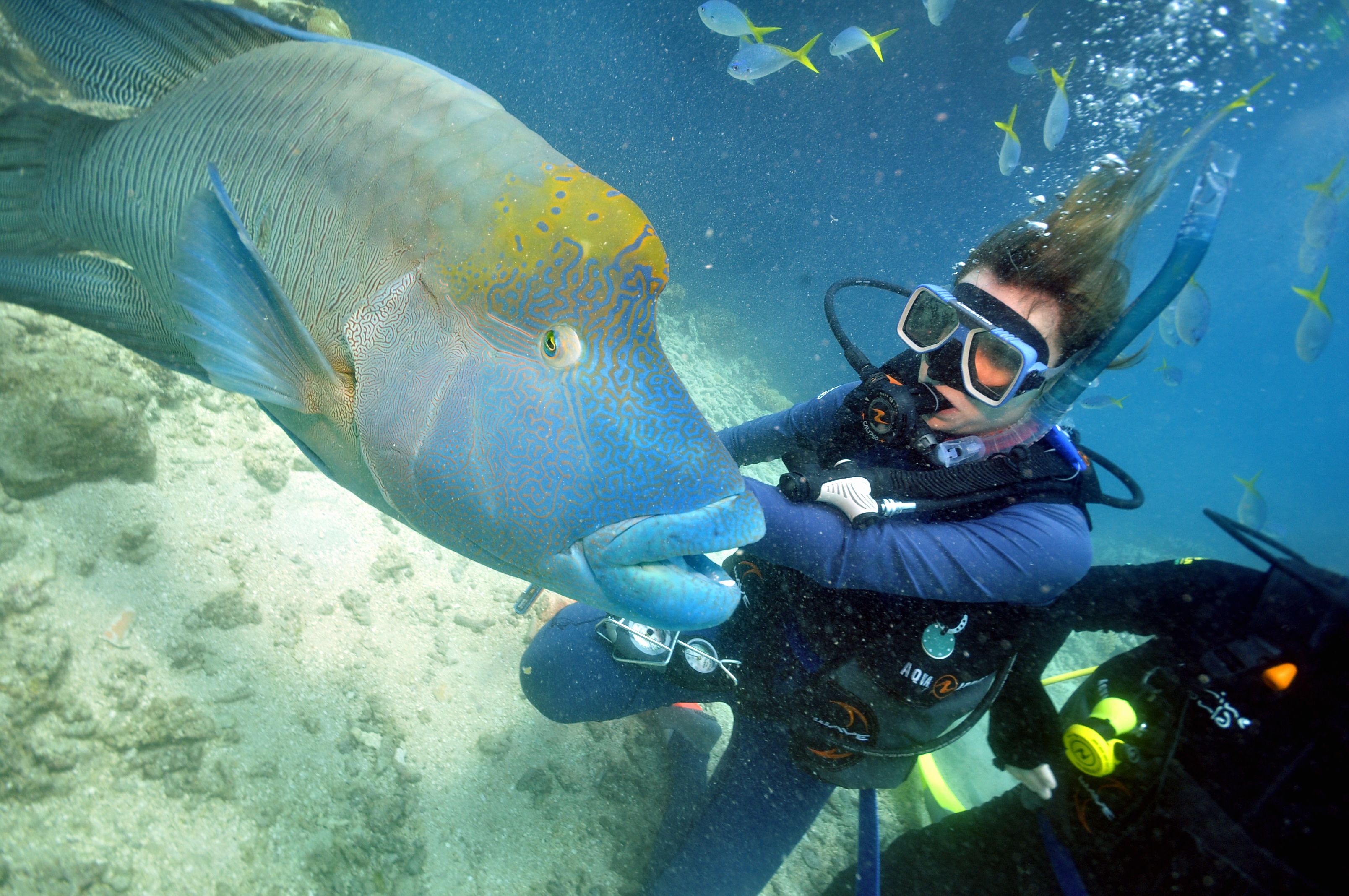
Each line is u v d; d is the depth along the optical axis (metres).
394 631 3.26
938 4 6.23
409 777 2.78
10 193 1.71
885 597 2.21
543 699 2.97
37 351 2.85
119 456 2.95
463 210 1.21
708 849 2.75
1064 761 2.41
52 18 1.58
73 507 2.81
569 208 1.15
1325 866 1.88
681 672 2.65
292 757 2.64
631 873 2.89
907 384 2.19
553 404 1.15
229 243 1.16
